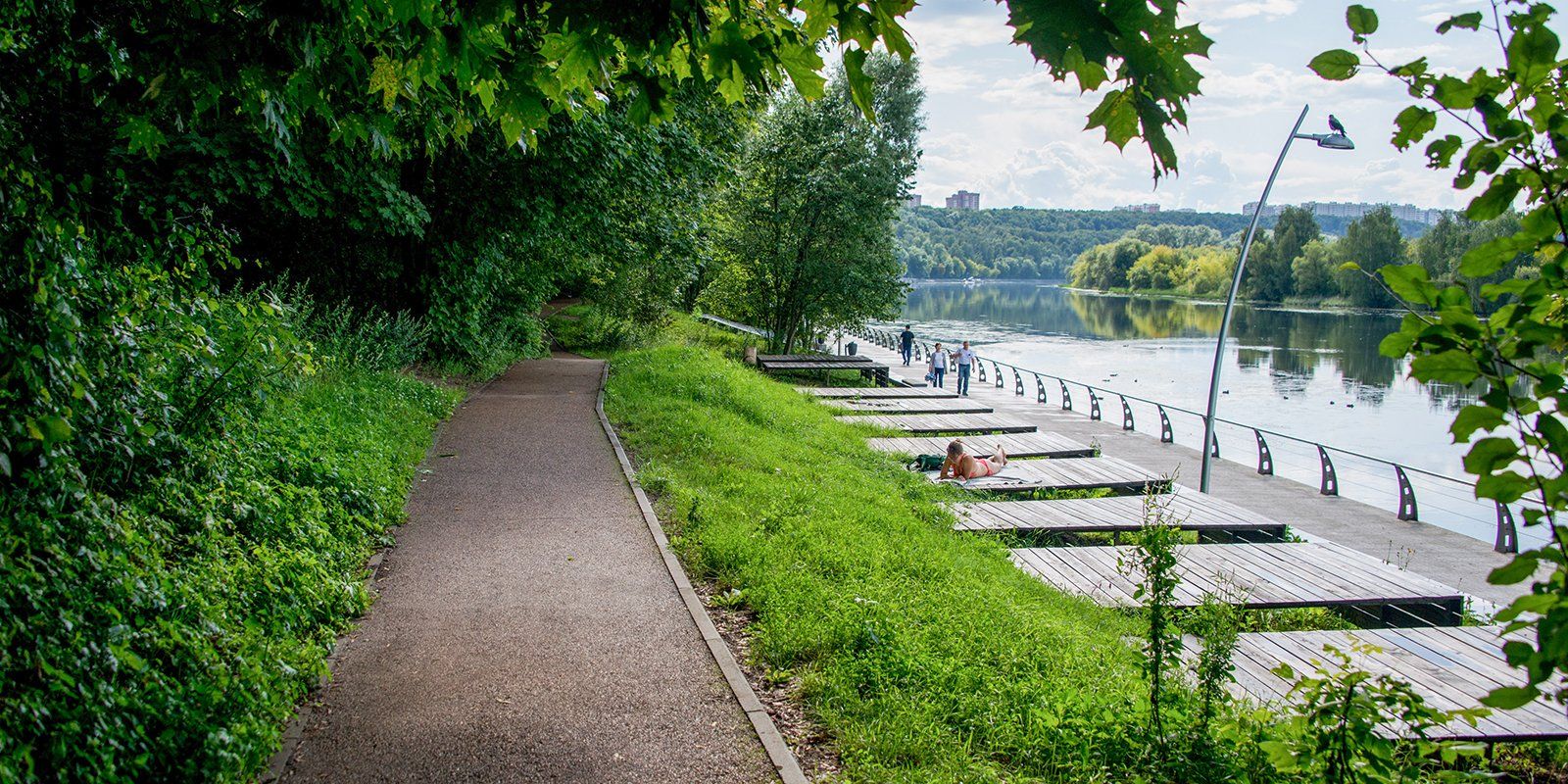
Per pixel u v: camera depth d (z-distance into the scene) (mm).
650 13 3172
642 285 32031
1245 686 7594
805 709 5715
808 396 24031
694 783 4809
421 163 17328
